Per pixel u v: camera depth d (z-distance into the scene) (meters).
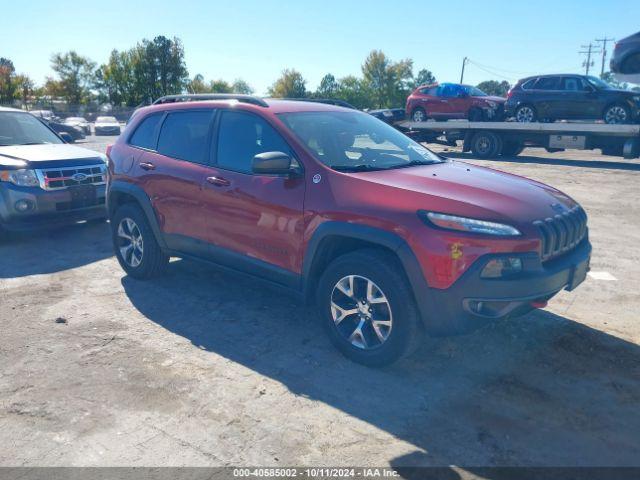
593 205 9.57
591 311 4.77
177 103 5.14
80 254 6.57
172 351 4.00
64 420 3.14
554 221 3.58
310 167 3.95
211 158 4.61
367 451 2.88
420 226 3.36
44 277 5.69
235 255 4.44
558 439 2.99
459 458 2.83
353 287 3.72
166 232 5.02
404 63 75.81
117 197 5.59
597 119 15.23
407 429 3.07
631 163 16.28
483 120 17.67
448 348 4.05
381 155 4.38
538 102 16.09
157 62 66.81
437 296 3.35
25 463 2.78
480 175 4.16
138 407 3.27
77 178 7.05
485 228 3.29
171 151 4.98
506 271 3.29
